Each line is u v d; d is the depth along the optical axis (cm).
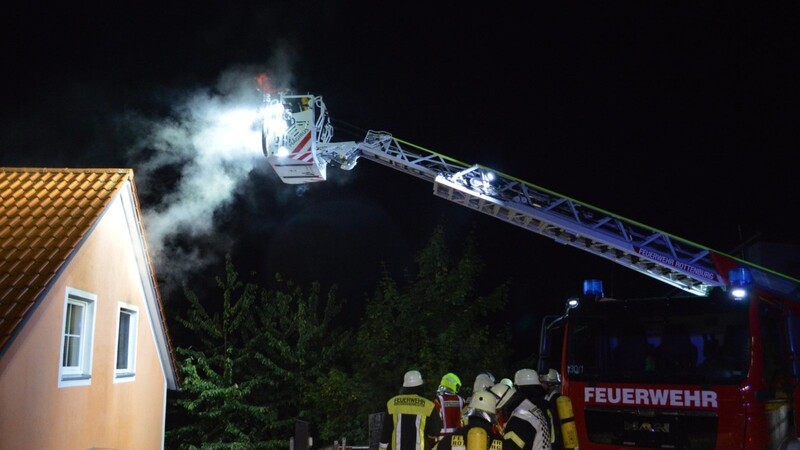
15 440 838
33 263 921
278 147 1082
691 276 977
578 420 805
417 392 746
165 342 1331
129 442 1170
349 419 1502
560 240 1076
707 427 733
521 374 657
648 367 786
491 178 1082
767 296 816
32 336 878
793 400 789
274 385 1772
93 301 1039
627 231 1036
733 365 739
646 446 760
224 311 1814
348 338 1828
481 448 565
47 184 1141
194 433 1730
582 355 827
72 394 972
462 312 1502
